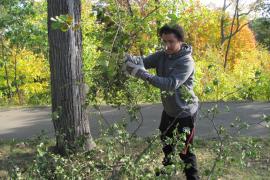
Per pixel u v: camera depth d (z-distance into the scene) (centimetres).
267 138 668
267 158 585
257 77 412
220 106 920
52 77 586
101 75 338
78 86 575
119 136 356
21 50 1438
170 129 431
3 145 658
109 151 339
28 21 1280
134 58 360
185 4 1233
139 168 329
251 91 433
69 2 558
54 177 329
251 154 382
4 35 1297
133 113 367
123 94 362
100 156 382
